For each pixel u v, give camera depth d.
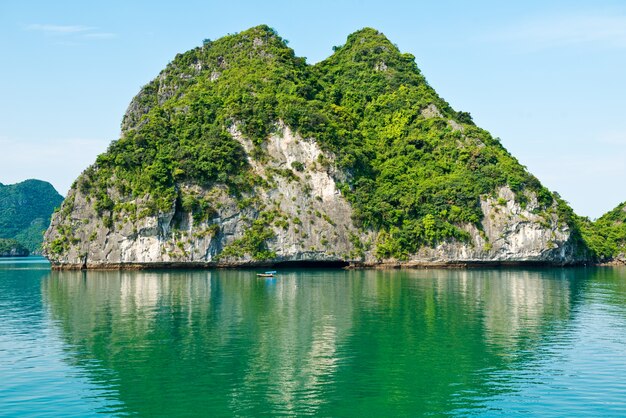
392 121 169.25
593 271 137.50
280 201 138.38
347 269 135.25
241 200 135.38
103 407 36.75
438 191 144.88
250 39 179.00
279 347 50.47
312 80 175.00
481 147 155.38
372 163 156.38
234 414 35.75
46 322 61.59
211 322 61.12
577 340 53.34
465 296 81.12
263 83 159.00
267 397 38.47
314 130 145.12
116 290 88.56
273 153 143.25
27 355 48.06
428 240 139.75
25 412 35.94
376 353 48.69
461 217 140.88
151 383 41.03
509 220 141.62
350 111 173.75
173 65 186.00
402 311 67.94
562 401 37.69
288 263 138.50
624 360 46.59
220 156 136.00
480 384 40.94
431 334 55.56
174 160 135.38
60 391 39.50
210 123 148.00
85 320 62.59
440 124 162.88
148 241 129.75
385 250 138.88
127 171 134.25
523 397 38.44
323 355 48.00
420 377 42.44
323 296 80.44
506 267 145.50
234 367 44.72
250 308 69.88
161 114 151.38
